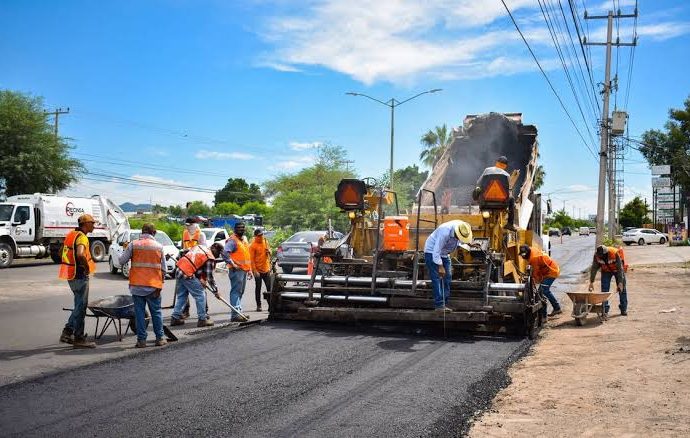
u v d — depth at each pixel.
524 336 8.86
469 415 5.32
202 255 9.94
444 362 7.26
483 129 12.81
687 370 6.63
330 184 44.28
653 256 32.50
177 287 10.18
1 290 15.29
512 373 6.84
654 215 70.00
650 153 51.41
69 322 8.24
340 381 6.36
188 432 4.87
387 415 5.28
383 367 6.98
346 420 5.14
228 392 5.96
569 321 10.74
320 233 21.39
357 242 10.47
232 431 4.89
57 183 34.66
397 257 9.88
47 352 7.88
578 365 7.18
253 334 8.96
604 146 26.02
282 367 6.96
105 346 8.26
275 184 47.09
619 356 7.55
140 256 8.13
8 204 23.44
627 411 5.35
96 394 5.90
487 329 8.94
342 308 9.35
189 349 7.95
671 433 4.76
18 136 32.78
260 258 11.85
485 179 9.45
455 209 10.66
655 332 9.05
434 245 8.72
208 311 11.91
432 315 8.73
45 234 24.25
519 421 5.14
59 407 5.50
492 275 9.38
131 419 5.18
